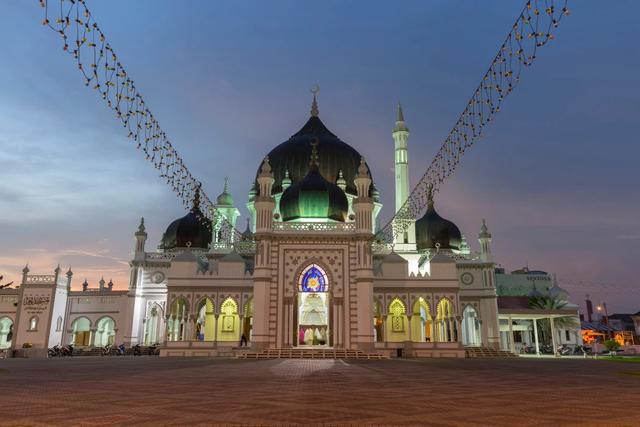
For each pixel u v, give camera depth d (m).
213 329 44.09
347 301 38.75
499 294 69.81
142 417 9.09
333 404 10.70
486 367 25.45
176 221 57.34
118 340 53.84
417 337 44.31
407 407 10.30
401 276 43.06
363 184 41.00
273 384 15.20
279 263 39.44
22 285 48.47
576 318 61.28
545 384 15.82
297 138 54.53
